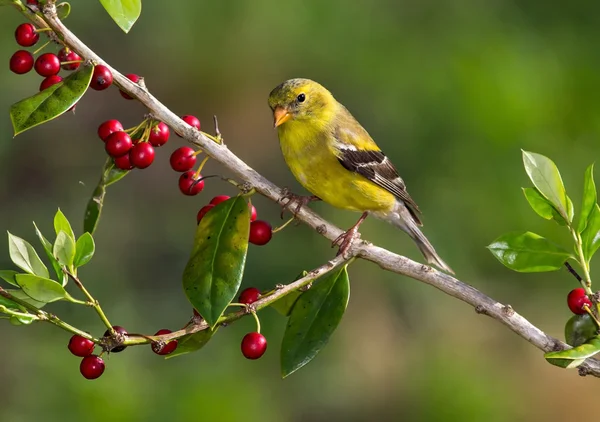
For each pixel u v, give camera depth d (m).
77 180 14.09
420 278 6.14
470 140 12.17
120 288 12.79
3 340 11.55
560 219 6.04
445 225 12.26
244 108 14.38
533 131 11.98
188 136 6.07
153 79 14.13
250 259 12.35
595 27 12.83
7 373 11.24
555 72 12.31
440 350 13.05
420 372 12.74
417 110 12.48
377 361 12.93
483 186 12.12
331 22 12.88
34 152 14.04
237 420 10.72
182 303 12.91
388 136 12.62
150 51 14.03
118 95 14.78
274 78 13.79
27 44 5.65
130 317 12.45
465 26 12.72
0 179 13.77
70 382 10.87
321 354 12.76
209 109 14.32
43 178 13.98
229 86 14.02
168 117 6.04
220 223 5.77
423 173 12.41
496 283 13.30
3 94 13.34
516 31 12.70
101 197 6.49
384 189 8.59
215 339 11.61
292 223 12.63
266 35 13.09
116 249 13.36
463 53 12.40
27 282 5.00
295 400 12.17
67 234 5.22
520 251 5.98
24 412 10.80
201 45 13.52
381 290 13.36
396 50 12.74
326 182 8.48
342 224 12.50
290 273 12.29
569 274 13.30
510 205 11.99
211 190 14.22
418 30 12.87
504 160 12.09
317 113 8.38
